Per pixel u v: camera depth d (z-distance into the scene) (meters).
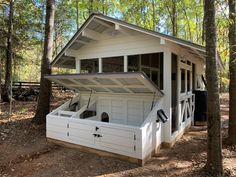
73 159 5.25
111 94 6.97
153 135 5.36
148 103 6.21
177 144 6.34
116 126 5.13
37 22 16.48
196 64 9.67
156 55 6.23
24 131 7.40
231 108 6.08
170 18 17.61
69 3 17.81
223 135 7.07
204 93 9.16
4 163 5.02
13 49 14.57
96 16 6.16
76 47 7.48
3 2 11.77
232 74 6.02
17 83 18.25
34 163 5.02
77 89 7.50
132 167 4.72
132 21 16.45
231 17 5.48
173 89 6.59
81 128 5.79
